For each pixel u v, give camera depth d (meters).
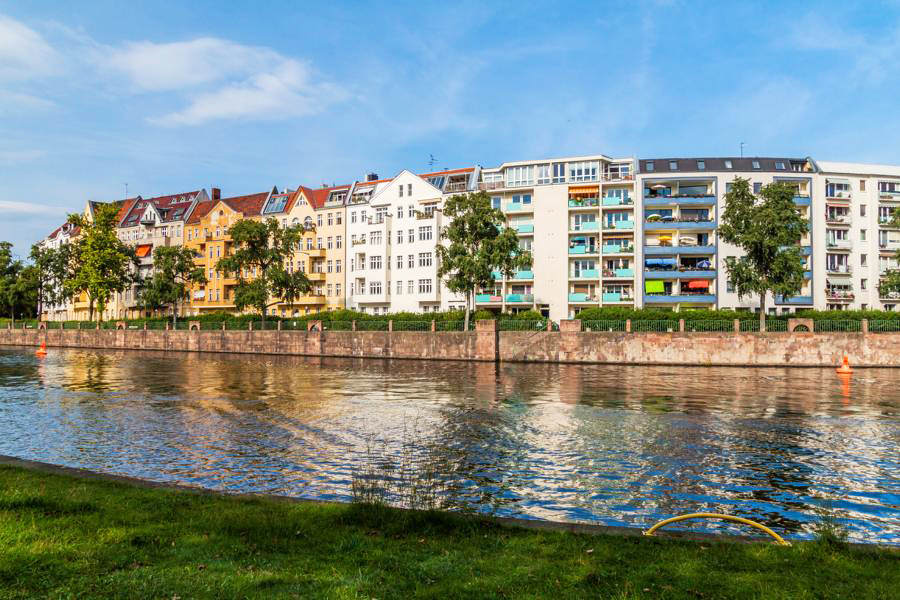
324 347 65.62
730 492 14.61
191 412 26.62
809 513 13.12
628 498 14.09
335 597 6.24
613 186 74.31
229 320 76.19
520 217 77.56
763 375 42.94
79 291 89.12
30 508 9.44
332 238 88.06
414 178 82.19
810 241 70.94
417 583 6.66
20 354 71.06
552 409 27.23
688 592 6.49
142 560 7.30
